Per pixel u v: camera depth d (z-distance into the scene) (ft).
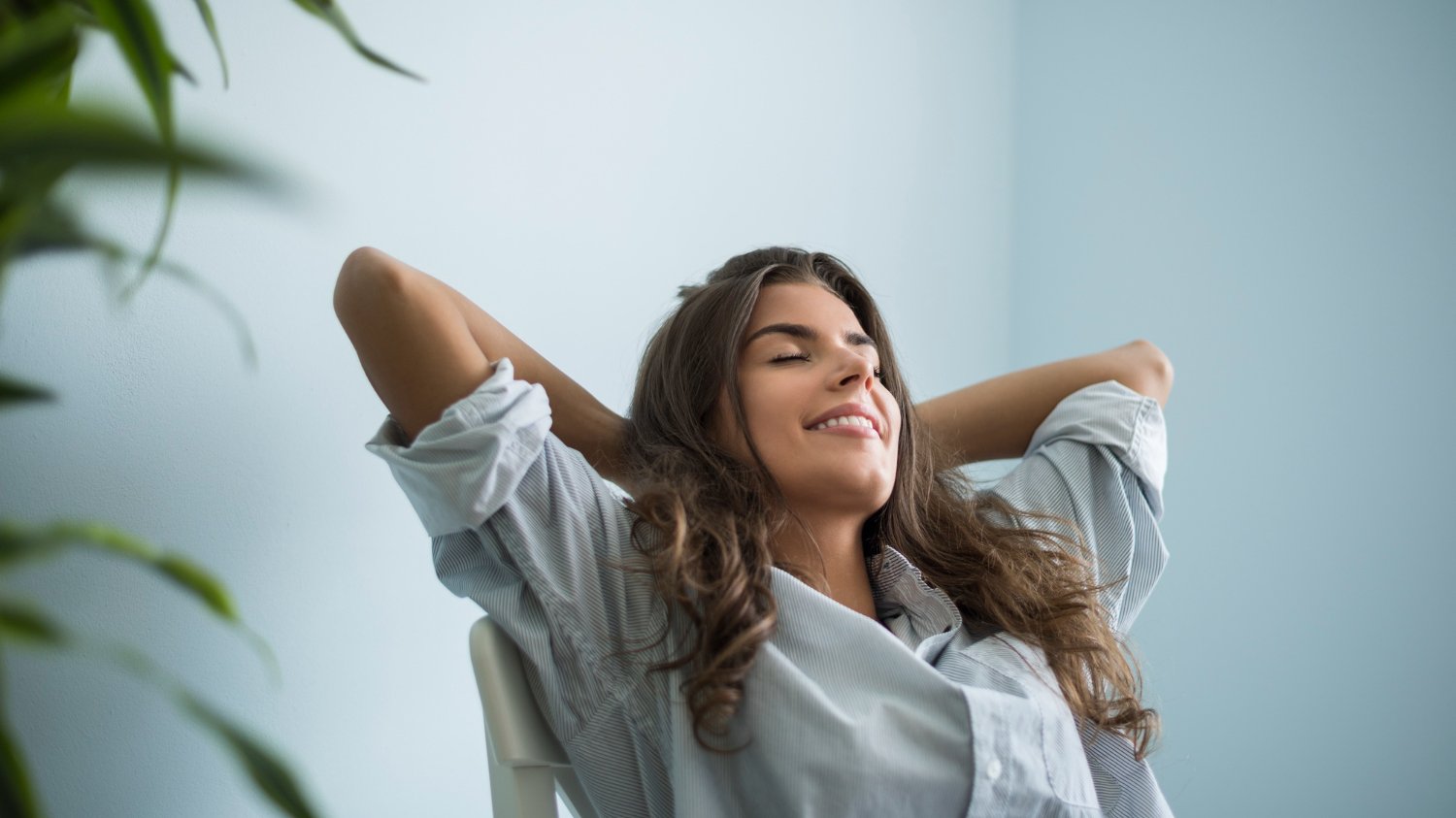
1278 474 5.51
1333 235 5.48
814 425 3.38
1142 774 3.49
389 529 3.66
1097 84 6.19
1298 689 5.39
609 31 4.43
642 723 3.03
